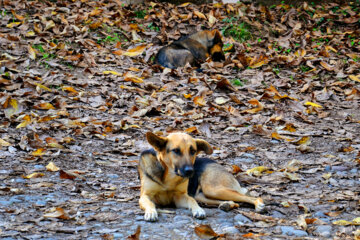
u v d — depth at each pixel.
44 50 12.30
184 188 5.85
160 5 16.11
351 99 11.61
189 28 15.37
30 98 9.84
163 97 10.68
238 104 10.84
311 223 5.34
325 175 7.07
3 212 5.32
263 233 4.99
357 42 15.41
